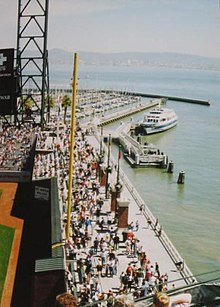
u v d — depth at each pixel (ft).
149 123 431.43
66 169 203.31
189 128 476.54
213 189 253.85
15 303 101.50
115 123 506.48
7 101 162.71
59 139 285.84
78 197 165.27
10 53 158.81
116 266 115.85
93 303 30.48
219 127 490.08
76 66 105.70
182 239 176.65
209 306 28.68
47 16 197.36
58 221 118.93
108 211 168.66
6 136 249.96
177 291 29.09
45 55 202.28
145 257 120.16
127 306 21.85
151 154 319.68
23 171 189.37
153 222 162.20
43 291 78.74
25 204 165.78
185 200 233.14
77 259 116.47
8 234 137.90
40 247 128.67
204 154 351.87
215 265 152.56
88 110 575.38
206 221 199.00
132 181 274.16
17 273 114.52
